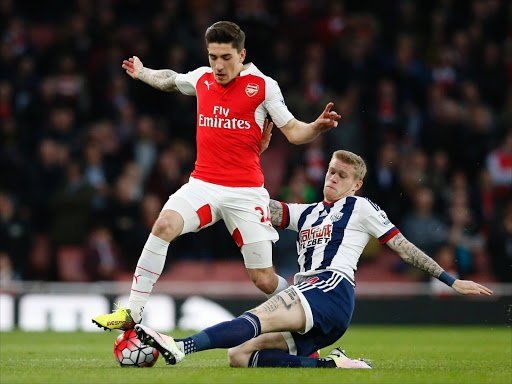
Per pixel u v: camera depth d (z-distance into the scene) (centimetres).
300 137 2133
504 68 6159
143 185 5194
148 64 5641
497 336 3978
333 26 6125
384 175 5203
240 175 2184
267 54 5653
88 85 5612
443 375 1842
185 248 5044
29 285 4334
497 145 5784
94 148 5156
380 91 5691
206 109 2203
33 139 5428
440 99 5806
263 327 1952
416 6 6500
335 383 1650
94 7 5997
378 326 4628
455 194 5244
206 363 2286
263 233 2217
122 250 4847
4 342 3375
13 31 5822
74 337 3719
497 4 6366
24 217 4888
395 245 2111
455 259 5006
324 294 2030
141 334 1817
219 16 5741
